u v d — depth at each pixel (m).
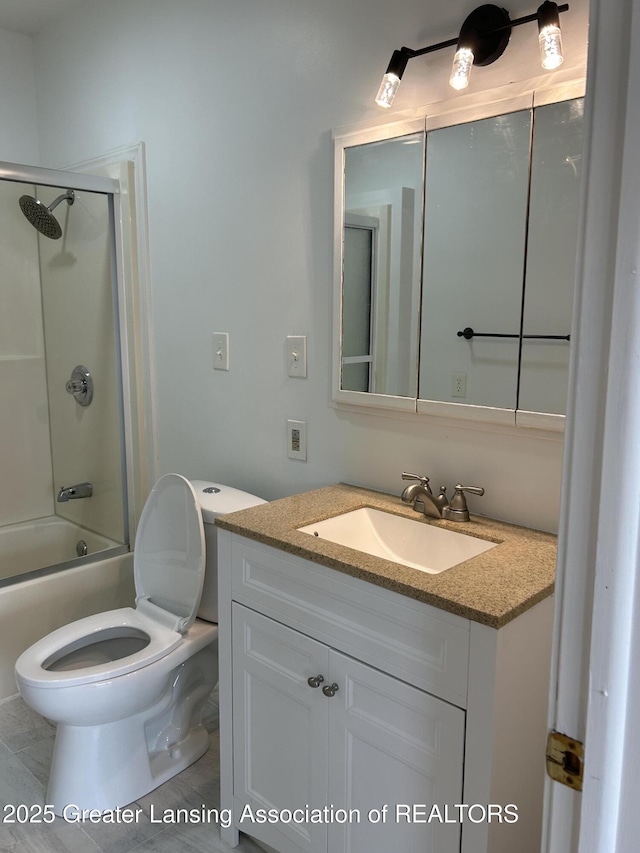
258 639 1.67
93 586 2.63
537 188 1.50
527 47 1.51
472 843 1.28
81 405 2.90
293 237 2.08
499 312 1.60
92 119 2.77
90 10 2.68
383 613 1.37
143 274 2.64
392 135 1.75
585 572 0.59
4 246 2.86
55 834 1.82
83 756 1.88
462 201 1.64
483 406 1.66
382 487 1.95
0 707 2.38
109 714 1.82
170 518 2.06
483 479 1.72
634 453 0.54
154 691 1.89
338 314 1.95
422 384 1.78
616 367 0.54
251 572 1.66
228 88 2.19
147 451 2.78
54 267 2.91
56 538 3.08
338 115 1.90
